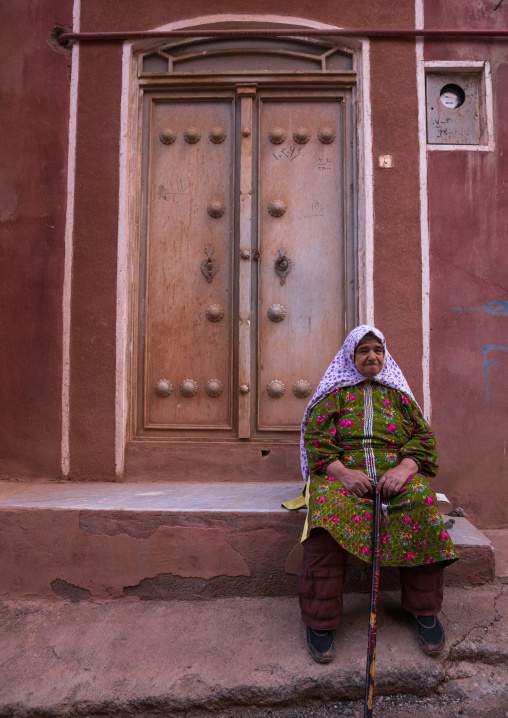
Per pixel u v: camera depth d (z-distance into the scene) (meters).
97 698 2.29
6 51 3.80
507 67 3.75
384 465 2.55
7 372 3.62
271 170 3.85
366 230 3.63
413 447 2.59
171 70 3.88
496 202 3.66
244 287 3.75
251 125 3.86
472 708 2.25
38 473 3.59
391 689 2.31
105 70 3.77
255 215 3.82
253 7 3.78
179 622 2.68
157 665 2.43
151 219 3.84
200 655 2.47
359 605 2.70
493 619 2.58
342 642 2.46
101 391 3.60
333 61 3.85
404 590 2.49
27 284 3.66
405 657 2.38
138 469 3.62
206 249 3.82
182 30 3.77
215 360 3.77
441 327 3.58
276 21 3.76
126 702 2.27
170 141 3.88
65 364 3.62
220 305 3.79
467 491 3.49
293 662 2.39
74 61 3.78
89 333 3.63
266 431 3.70
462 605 2.67
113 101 3.75
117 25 3.80
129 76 3.79
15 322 3.64
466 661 2.42
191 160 3.88
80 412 3.60
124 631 2.64
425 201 3.65
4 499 3.09
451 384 3.54
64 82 3.77
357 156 3.78
